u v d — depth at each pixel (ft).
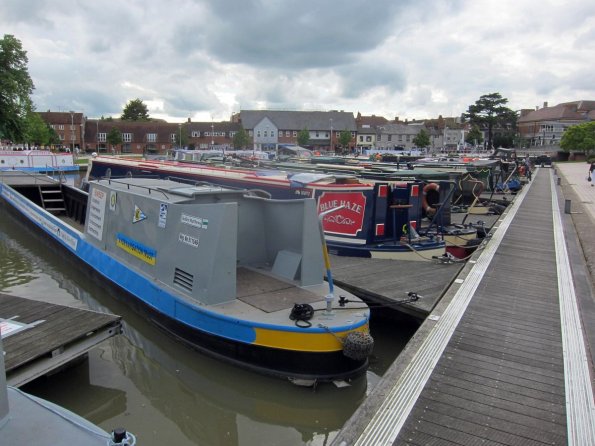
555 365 17.02
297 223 23.54
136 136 278.05
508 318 21.52
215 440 17.71
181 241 22.35
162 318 23.04
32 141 216.33
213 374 20.66
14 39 124.57
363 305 21.09
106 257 29.32
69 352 18.66
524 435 12.99
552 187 97.71
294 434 18.24
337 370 19.27
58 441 10.80
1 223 57.21
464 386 15.46
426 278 28.99
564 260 32.99
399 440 12.65
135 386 20.84
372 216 34.27
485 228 47.83
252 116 291.38
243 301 21.17
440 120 363.76
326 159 71.97
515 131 328.29
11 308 21.62
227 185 42.14
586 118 344.90
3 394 11.21
